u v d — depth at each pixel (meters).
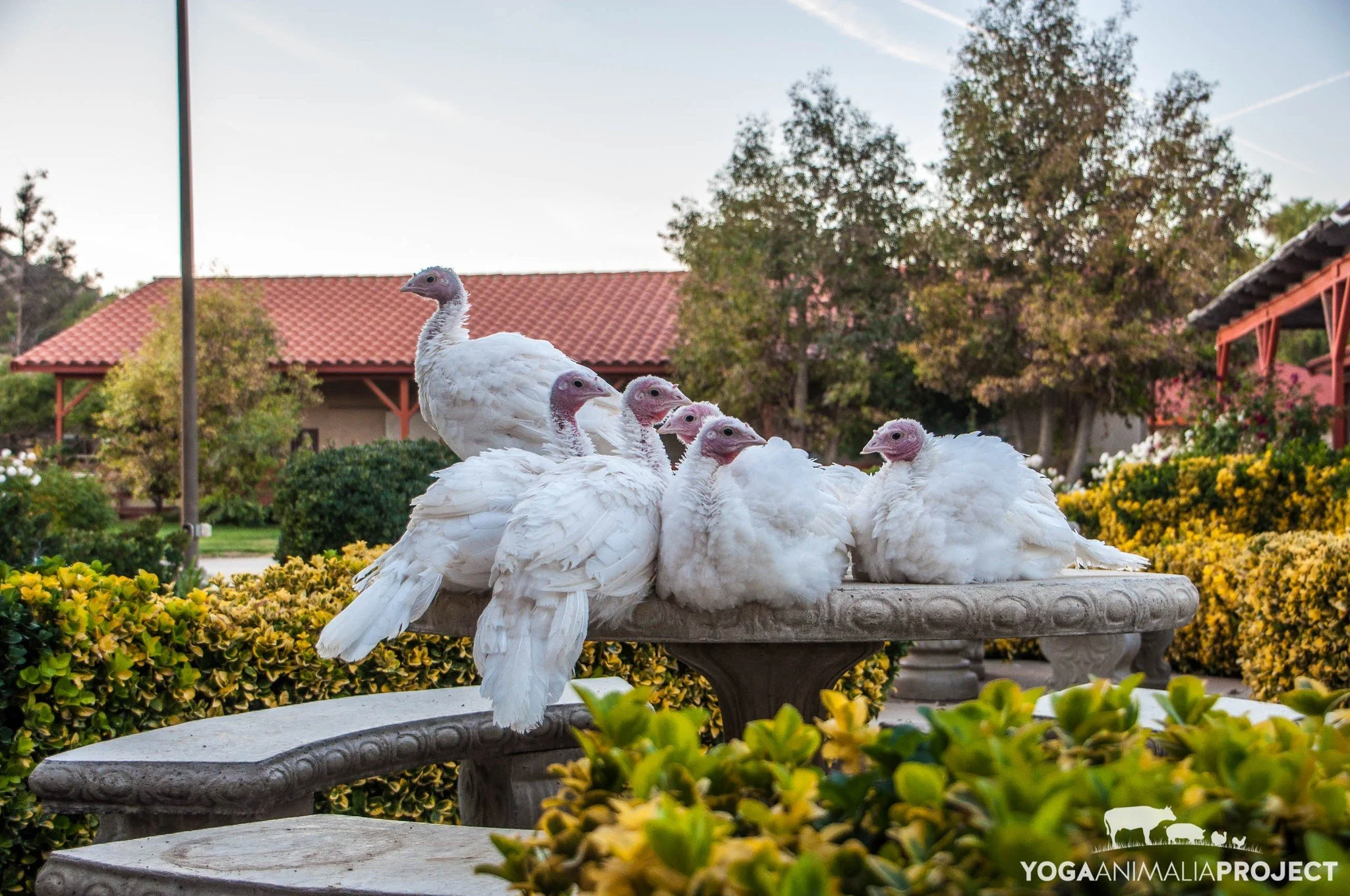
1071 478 23.16
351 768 3.66
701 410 3.65
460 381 4.77
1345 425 14.01
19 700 4.09
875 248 24.09
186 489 11.38
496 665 2.82
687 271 27.77
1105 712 1.92
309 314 28.70
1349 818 1.59
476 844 2.87
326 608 5.16
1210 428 14.88
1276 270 14.16
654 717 1.89
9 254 50.84
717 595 2.96
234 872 2.63
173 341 24.14
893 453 3.29
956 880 1.43
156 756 3.34
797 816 1.63
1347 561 6.26
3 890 4.06
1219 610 8.98
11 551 8.67
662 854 1.47
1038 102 23.45
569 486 2.99
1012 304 22.61
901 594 3.05
